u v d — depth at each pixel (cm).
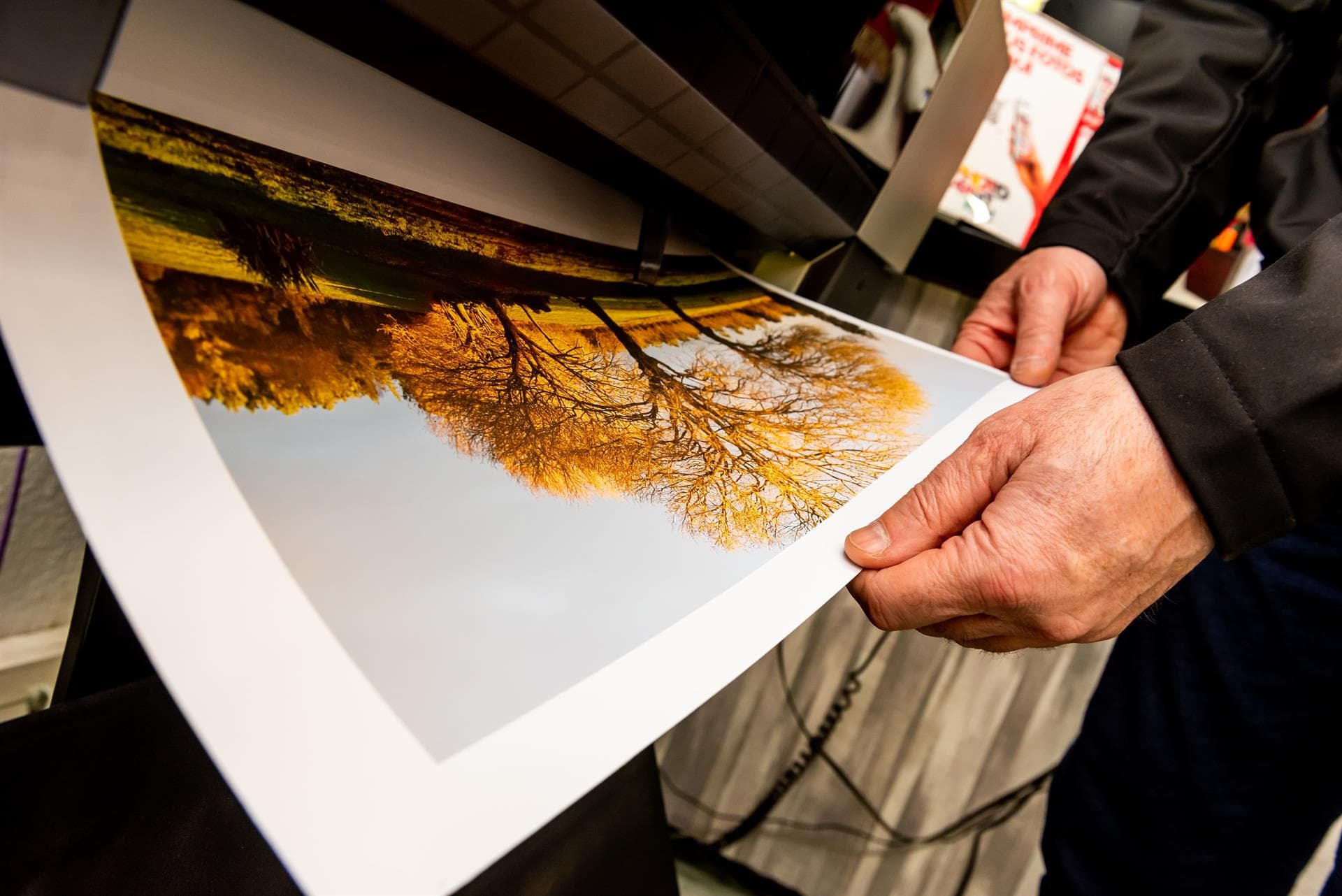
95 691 36
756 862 103
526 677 19
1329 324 27
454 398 26
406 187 31
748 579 25
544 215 38
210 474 18
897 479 34
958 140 63
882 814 100
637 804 44
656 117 35
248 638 16
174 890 26
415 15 27
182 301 20
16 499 50
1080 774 68
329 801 15
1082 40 76
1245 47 58
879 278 67
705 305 46
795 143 42
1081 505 27
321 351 23
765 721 102
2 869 23
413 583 19
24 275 18
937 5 53
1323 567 52
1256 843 58
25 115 19
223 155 24
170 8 23
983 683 97
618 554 24
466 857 15
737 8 37
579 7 27
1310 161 52
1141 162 59
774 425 35
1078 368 64
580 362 32
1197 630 60
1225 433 28
